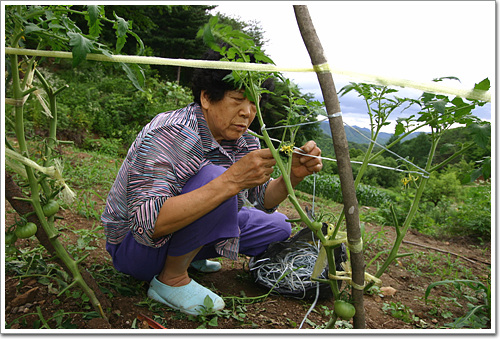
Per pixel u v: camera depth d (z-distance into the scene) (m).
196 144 1.53
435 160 10.04
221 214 1.55
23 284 1.61
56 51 1.18
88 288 1.38
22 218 1.25
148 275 1.71
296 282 1.82
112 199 1.64
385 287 2.14
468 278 2.52
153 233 1.44
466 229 4.38
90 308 1.49
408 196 5.34
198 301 1.60
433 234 4.34
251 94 1.17
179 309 1.59
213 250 1.84
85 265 1.89
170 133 1.49
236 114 1.56
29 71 1.25
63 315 1.43
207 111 1.60
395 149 2.60
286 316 1.66
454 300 1.99
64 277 1.62
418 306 1.97
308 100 1.36
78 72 10.33
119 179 1.60
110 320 1.45
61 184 1.31
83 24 8.20
